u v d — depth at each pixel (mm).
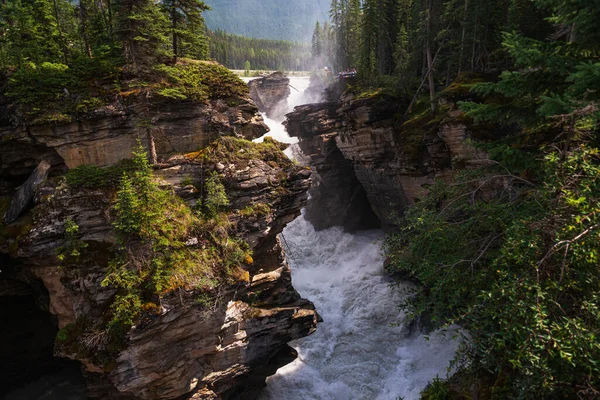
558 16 9578
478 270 11750
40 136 18156
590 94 8797
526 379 8352
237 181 19547
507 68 30969
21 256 16969
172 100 19219
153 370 15727
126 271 15906
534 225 9086
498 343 8719
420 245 13352
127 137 18812
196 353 16984
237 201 19484
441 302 12117
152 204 16812
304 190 21797
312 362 24891
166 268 16094
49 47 23062
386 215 38125
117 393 17188
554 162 9508
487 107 11281
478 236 12344
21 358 21188
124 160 18672
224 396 19344
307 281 34781
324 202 43719
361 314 29125
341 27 73750
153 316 15148
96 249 17016
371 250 38625
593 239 8102
